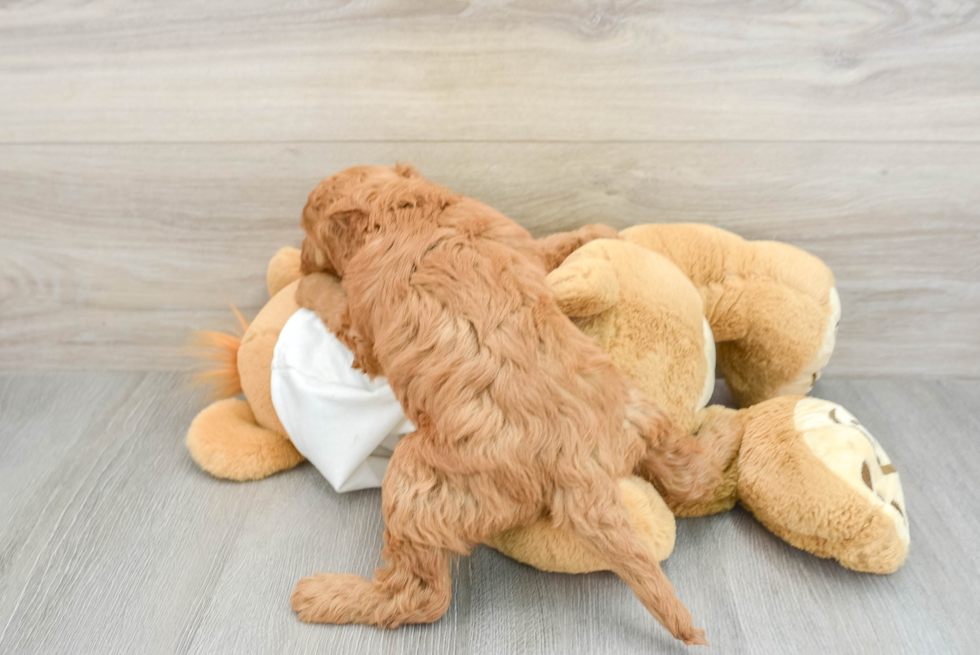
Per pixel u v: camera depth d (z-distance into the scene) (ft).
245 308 4.44
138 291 4.41
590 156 3.85
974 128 3.67
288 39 3.60
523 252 2.99
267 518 3.53
